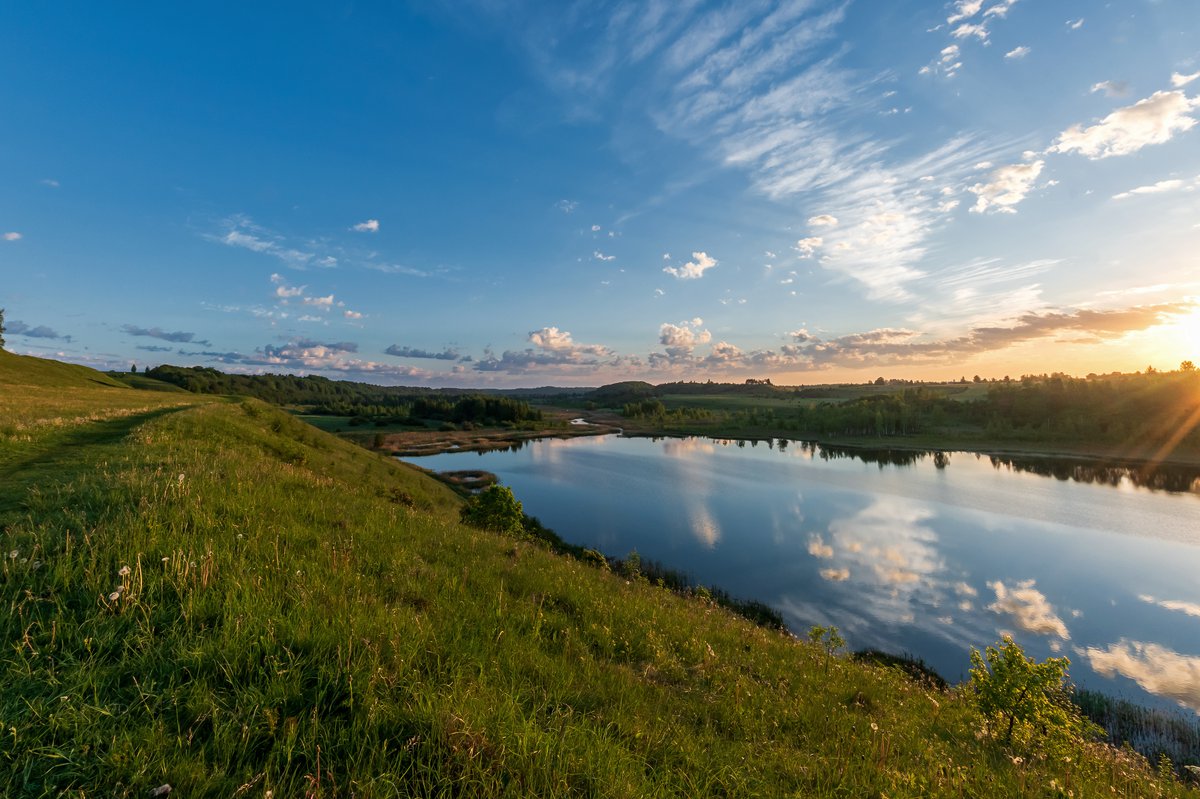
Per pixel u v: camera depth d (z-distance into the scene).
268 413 36.62
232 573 5.86
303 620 5.01
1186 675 29.31
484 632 6.29
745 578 42.69
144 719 3.69
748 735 5.58
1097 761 7.32
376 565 7.92
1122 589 40.97
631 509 66.50
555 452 130.12
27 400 29.86
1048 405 151.88
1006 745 7.17
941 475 94.81
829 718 6.61
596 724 4.71
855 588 40.69
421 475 52.94
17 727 3.42
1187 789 7.11
